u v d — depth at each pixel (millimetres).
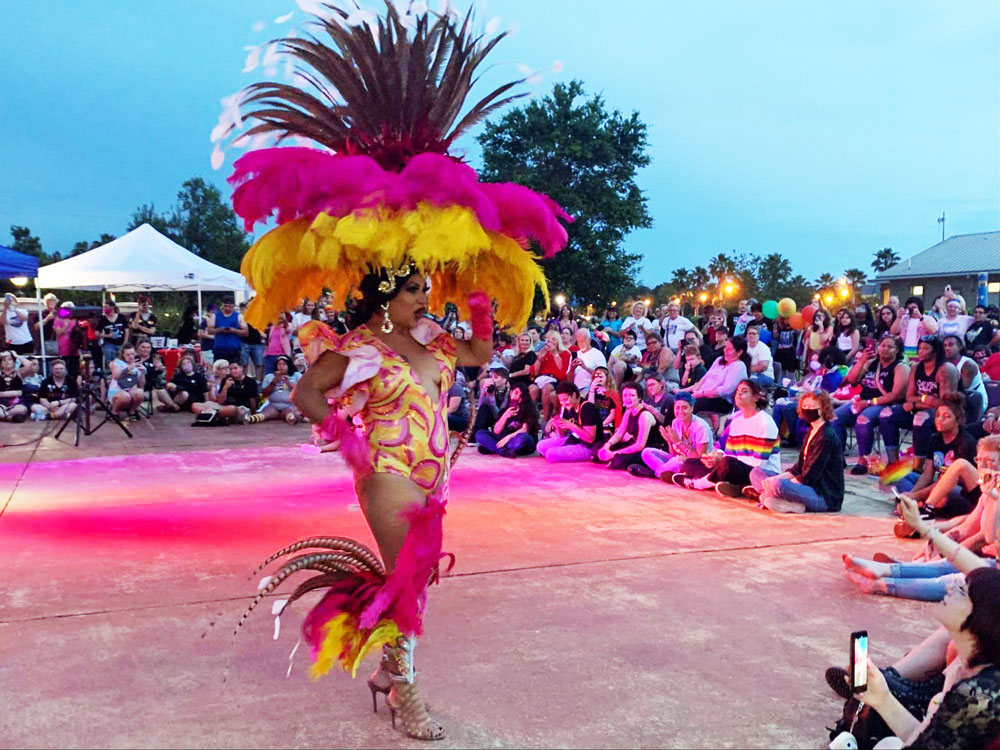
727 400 9484
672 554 5215
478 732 2922
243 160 2781
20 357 12789
